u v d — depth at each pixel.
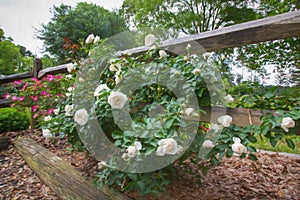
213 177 1.46
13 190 1.39
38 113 2.26
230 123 1.07
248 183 1.41
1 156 1.95
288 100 1.05
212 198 1.19
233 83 1.39
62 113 1.47
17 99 2.44
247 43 1.22
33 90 2.38
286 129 0.92
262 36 1.16
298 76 2.80
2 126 2.52
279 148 2.27
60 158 1.59
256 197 1.24
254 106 1.14
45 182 1.43
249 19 5.72
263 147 2.32
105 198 1.05
